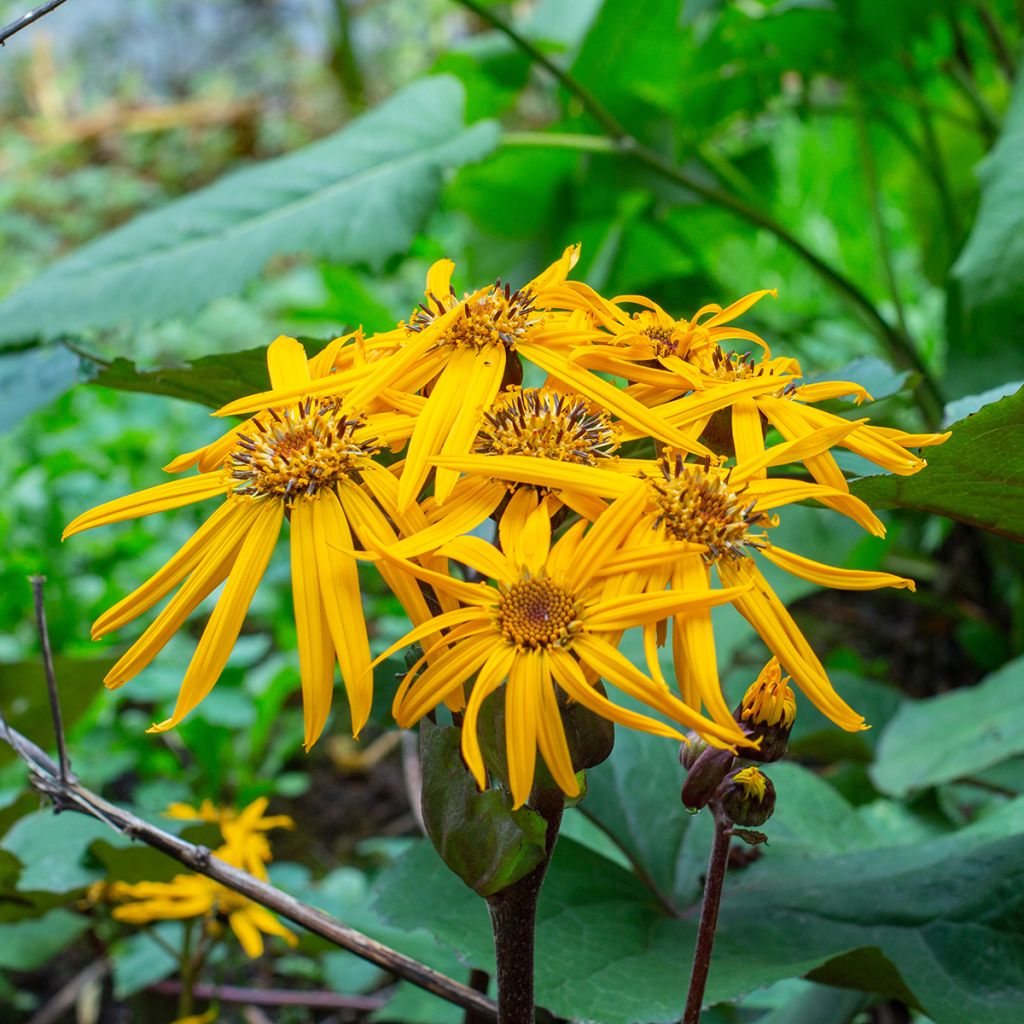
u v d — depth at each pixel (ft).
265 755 2.41
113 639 2.43
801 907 1.11
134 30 7.63
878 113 2.60
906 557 2.61
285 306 4.12
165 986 1.72
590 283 2.73
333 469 0.73
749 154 3.17
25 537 2.71
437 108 2.04
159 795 2.15
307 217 1.86
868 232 3.33
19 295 1.88
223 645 0.70
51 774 1.02
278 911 0.98
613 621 0.65
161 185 6.19
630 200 2.77
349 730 2.57
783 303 3.12
